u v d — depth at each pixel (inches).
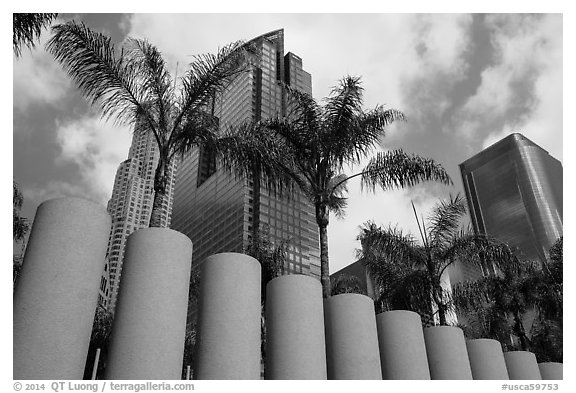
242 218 2630.4
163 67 366.6
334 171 444.1
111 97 351.9
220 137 376.2
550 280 701.3
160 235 274.1
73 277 236.2
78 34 355.9
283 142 442.9
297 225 2600.9
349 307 353.4
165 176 323.3
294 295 319.9
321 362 310.5
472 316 692.7
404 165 470.3
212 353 269.3
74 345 227.6
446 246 560.4
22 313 223.3
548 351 761.6
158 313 252.2
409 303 534.6
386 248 549.6
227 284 289.0
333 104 446.6
